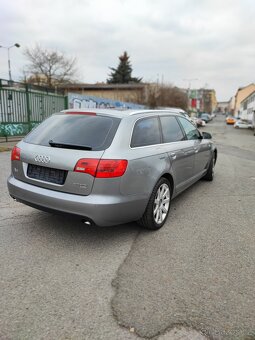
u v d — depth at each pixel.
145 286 2.88
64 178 3.45
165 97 53.94
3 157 9.40
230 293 2.80
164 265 3.27
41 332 2.28
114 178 3.35
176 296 2.74
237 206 5.36
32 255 3.40
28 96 15.16
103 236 3.94
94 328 2.33
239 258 3.47
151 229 4.16
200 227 4.36
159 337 2.25
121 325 2.36
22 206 4.96
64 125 3.90
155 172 3.95
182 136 5.26
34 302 2.61
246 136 27.92
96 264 3.25
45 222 4.33
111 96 57.12
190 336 2.27
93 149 3.41
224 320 2.44
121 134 3.60
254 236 4.10
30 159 3.72
